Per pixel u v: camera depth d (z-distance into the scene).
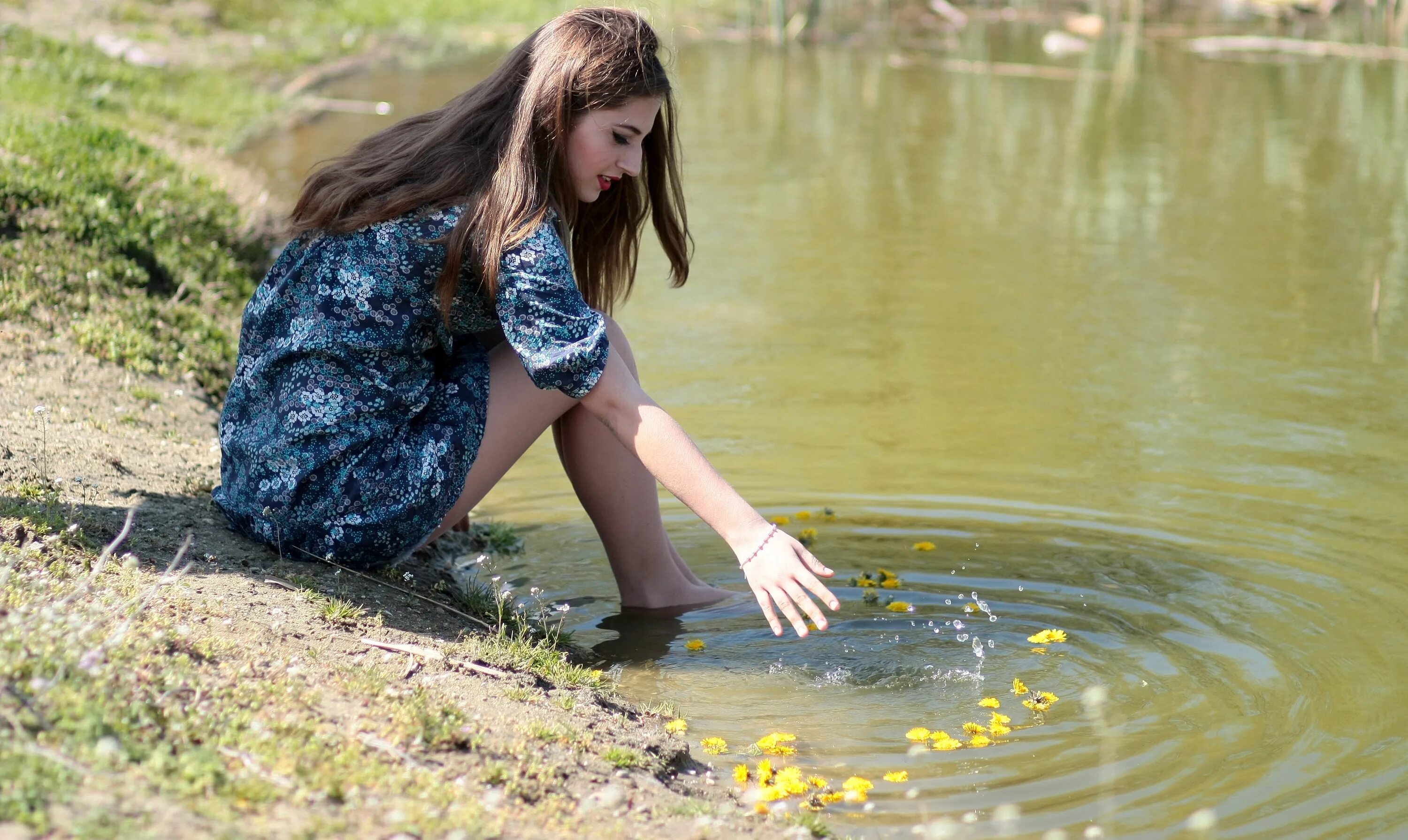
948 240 6.76
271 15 12.16
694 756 2.54
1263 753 2.50
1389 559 3.38
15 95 7.12
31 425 3.46
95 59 9.04
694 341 5.39
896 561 3.45
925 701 2.76
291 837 1.77
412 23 12.84
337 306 2.73
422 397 2.82
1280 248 6.52
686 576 3.32
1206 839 2.21
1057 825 2.28
